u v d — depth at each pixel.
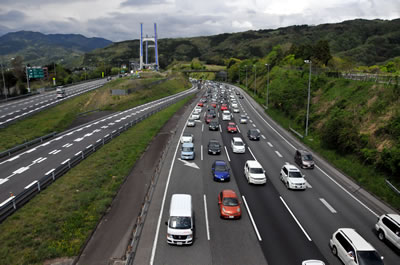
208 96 115.25
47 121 58.22
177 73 189.62
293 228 21.88
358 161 34.03
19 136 47.59
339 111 46.06
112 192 27.53
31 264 17.81
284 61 117.12
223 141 47.22
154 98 103.44
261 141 48.03
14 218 22.22
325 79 62.44
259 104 92.12
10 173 31.47
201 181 30.55
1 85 99.44
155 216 23.19
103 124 59.66
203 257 18.28
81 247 19.47
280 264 17.77
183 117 67.81
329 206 25.62
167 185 29.28
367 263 16.12
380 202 26.69
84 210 24.22
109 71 193.25
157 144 44.72
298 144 46.50
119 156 38.31
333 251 18.94
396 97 38.75
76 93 98.62
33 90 103.69
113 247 19.56
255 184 29.91
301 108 60.03
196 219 22.89
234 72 179.38
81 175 31.50
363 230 21.94
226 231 21.27
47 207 24.27
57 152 39.50
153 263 17.61
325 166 36.09
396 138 32.47
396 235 19.17
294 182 28.52
